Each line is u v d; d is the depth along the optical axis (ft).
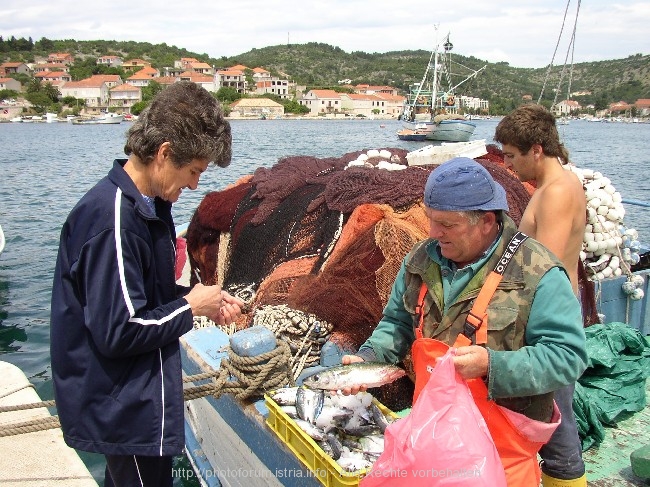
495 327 7.16
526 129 9.87
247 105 419.74
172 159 7.72
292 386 11.79
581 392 12.46
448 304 7.64
